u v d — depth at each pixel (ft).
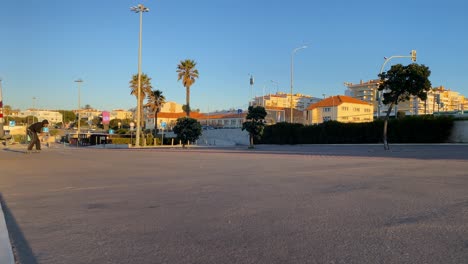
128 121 497.87
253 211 22.39
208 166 54.03
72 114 629.51
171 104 565.53
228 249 15.39
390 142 153.38
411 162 57.00
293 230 18.12
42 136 305.73
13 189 31.99
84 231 18.34
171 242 16.43
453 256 14.26
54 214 22.13
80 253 15.11
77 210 23.21
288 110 346.74
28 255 14.93
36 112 646.33
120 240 16.80
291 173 42.80
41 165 57.47
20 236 17.61
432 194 27.61
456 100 504.02
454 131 136.98
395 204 24.04
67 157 79.41
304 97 573.33
